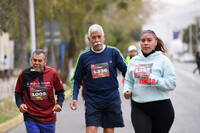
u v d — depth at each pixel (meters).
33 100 11.12
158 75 9.95
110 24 64.50
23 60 31.34
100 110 11.04
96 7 39.53
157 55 10.05
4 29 26.03
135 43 103.75
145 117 10.06
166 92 9.99
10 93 27.78
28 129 11.05
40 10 38.31
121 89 37.56
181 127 17.81
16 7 28.33
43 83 11.10
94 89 11.02
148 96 9.98
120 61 11.13
